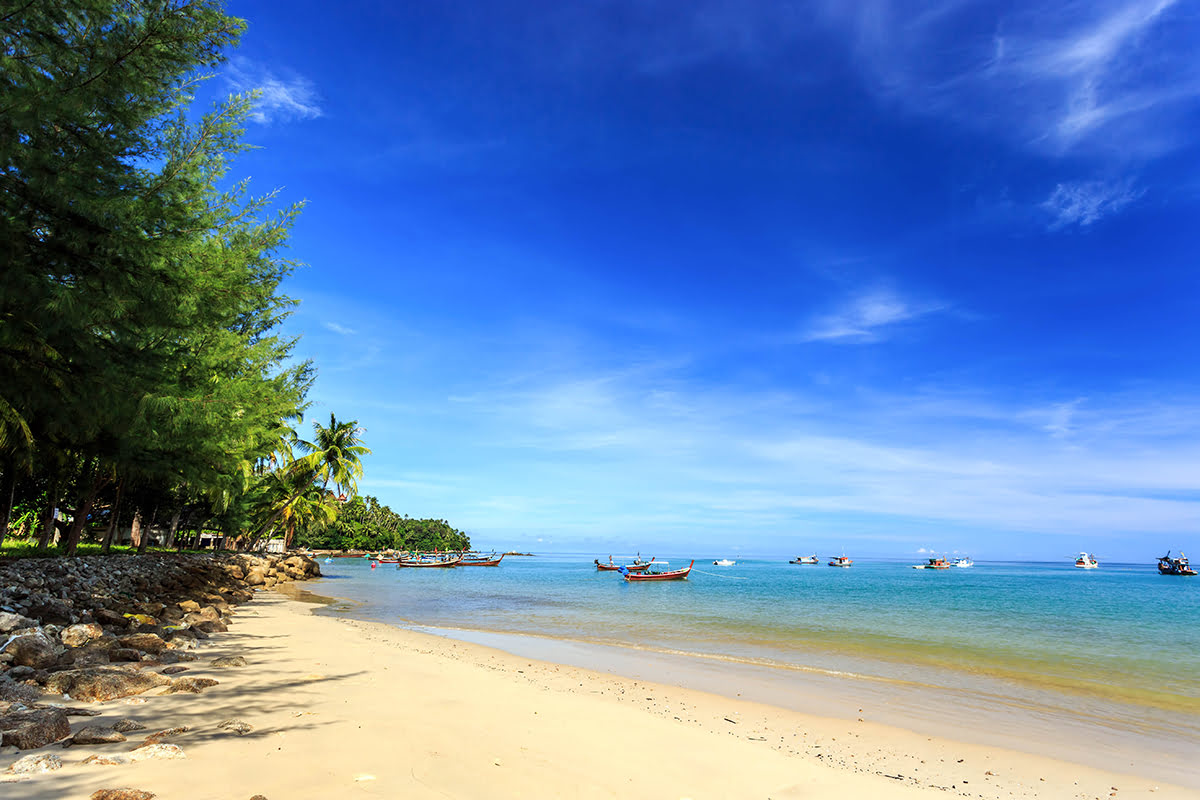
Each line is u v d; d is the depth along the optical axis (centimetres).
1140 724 1104
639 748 709
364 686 895
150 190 875
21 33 725
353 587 4412
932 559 18475
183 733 568
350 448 5906
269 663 1041
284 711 695
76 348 879
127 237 811
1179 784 794
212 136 966
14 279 754
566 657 1622
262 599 2794
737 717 1034
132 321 889
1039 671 1625
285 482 5728
